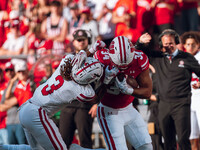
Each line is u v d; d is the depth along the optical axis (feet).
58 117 61.36
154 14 80.07
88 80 42.32
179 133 57.11
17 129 67.72
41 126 44.78
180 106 57.16
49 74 65.98
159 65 59.00
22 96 67.56
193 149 66.69
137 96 44.06
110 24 81.10
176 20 88.17
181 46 67.82
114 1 83.25
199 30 90.58
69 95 43.96
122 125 45.73
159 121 58.49
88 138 58.54
